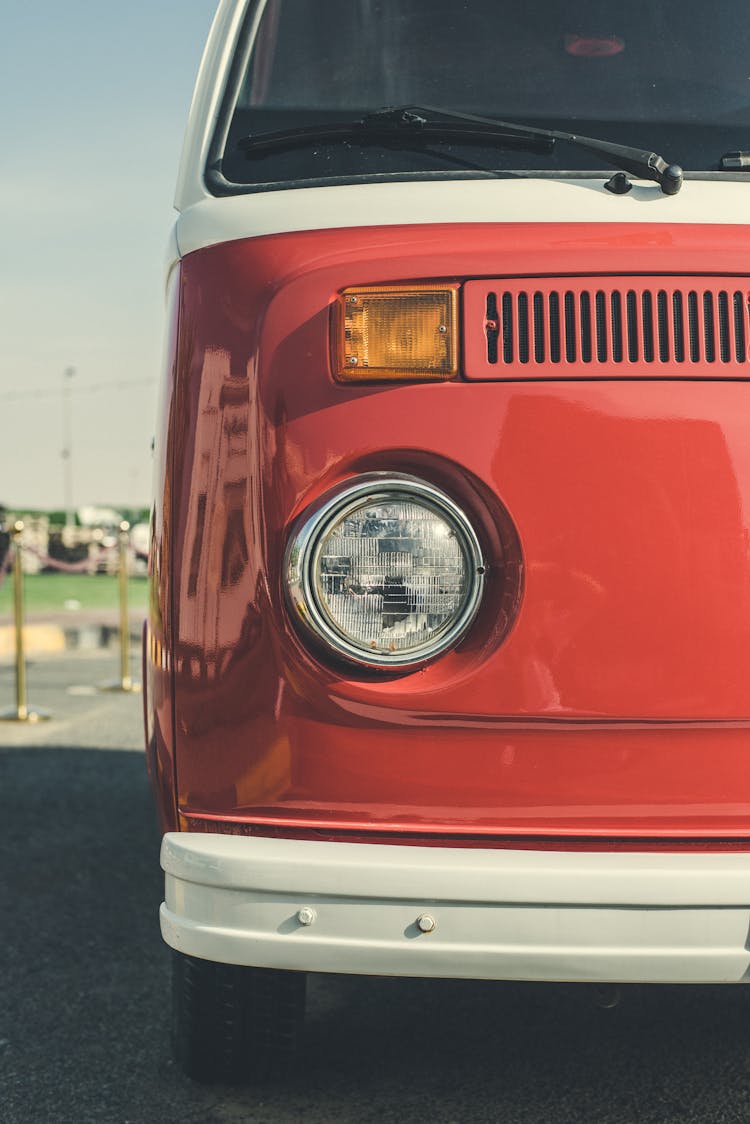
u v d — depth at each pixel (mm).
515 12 2295
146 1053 2572
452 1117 2254
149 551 2133
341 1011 2812
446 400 1817
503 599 1818
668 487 1805
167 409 2020
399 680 1816
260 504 1858
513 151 2037
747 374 1822
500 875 1724
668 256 1847
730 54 2244
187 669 1928
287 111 2225
